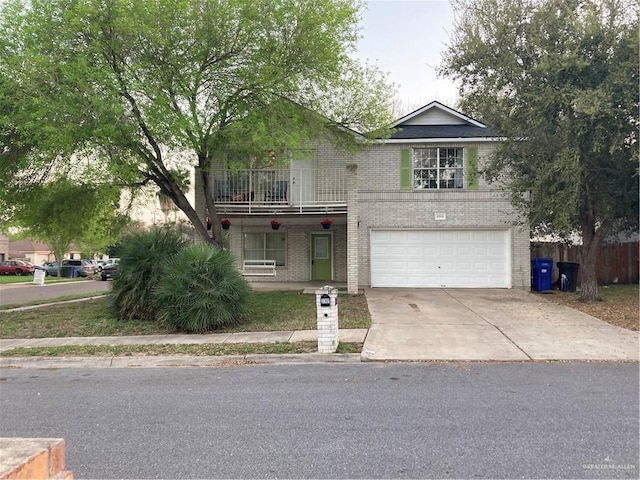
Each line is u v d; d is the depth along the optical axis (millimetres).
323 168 17516
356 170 16266
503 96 13156
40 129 11172
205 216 17156
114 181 15133
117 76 11734
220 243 14828
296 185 17500
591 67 11570
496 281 17672
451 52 13719
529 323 10984
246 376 7352
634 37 10945
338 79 14211
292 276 19719
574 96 11383
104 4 11773
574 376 6977
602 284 19531
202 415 5434
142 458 4254
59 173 15039
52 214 16094
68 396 6375
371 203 17984
